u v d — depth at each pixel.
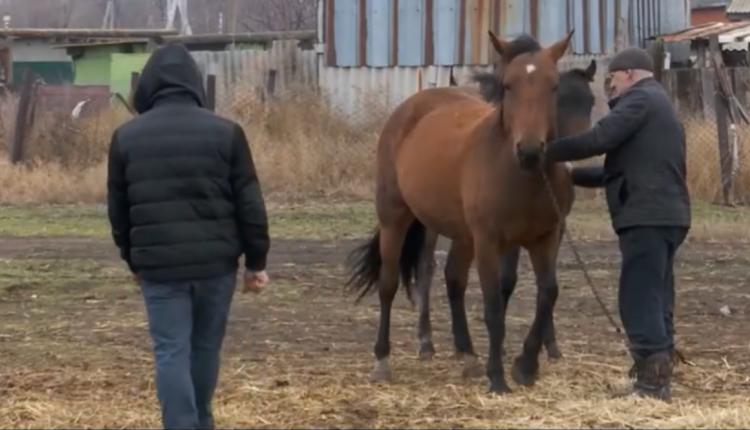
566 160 8.16
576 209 18.75
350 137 21.45
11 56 35.72
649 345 8.23
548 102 8.11
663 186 8.14
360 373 9.34
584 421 7.66
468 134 8.94
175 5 45.19
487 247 8.62
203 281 6.65
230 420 7.81
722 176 18.78
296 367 9.51
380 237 10.08
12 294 12.82
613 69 8.41
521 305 12.29
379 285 9.93
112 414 7.96
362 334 10.87
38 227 17.66
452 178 9.02
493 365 8.66
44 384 8.87
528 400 8.34
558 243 8.81
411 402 8.34
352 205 19.38
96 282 13.50
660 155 8.12
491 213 8.49
